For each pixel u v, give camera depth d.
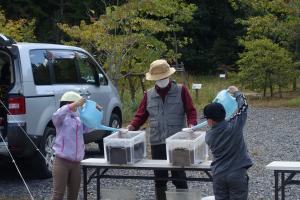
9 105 7.93
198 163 6.05
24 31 19.00
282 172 5.91
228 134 5.41
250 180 8.35
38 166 8.36
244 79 23.47
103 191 6.39
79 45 18.00
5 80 8.33
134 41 16.81
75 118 6.24
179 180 6.22
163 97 6.51
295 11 23.08
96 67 10.29
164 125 6.49
